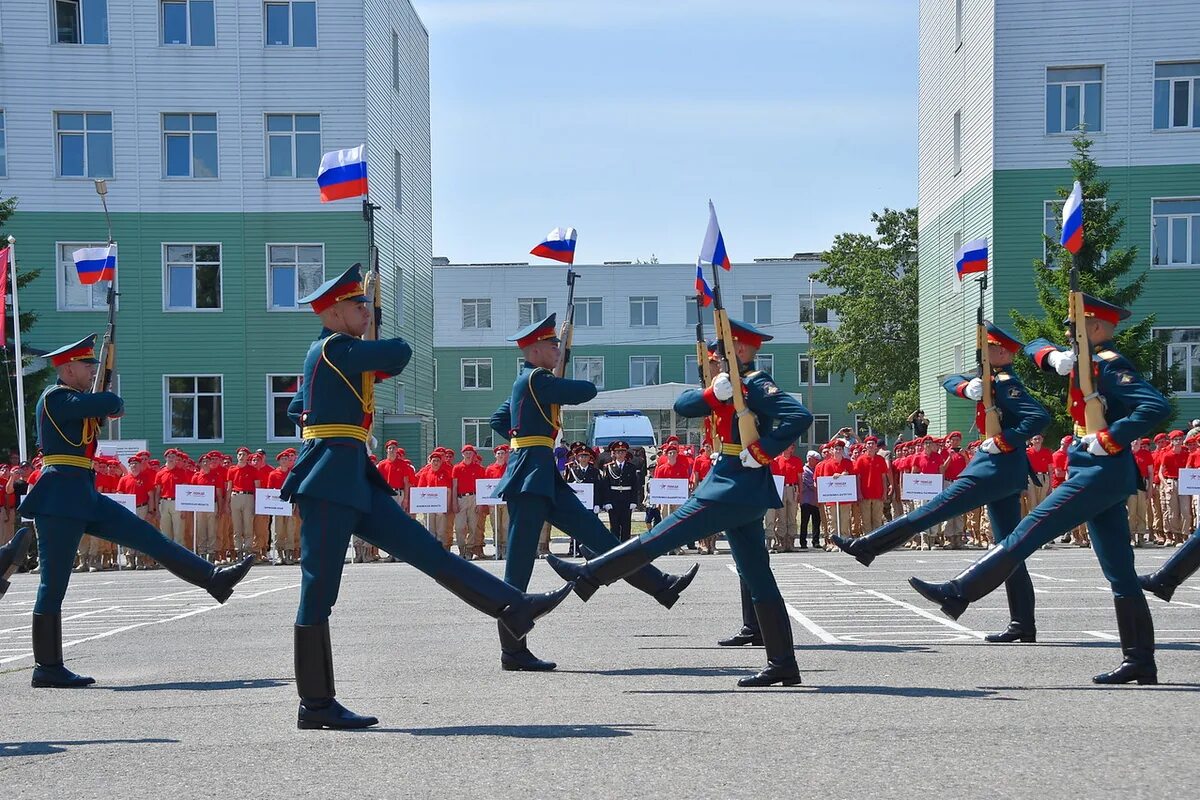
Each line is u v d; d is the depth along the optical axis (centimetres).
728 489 756
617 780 539
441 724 671
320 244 3300
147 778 564
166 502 2214
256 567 2191
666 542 764
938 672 824
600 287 6262
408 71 3959
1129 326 2952
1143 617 771
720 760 571
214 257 3306
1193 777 527
